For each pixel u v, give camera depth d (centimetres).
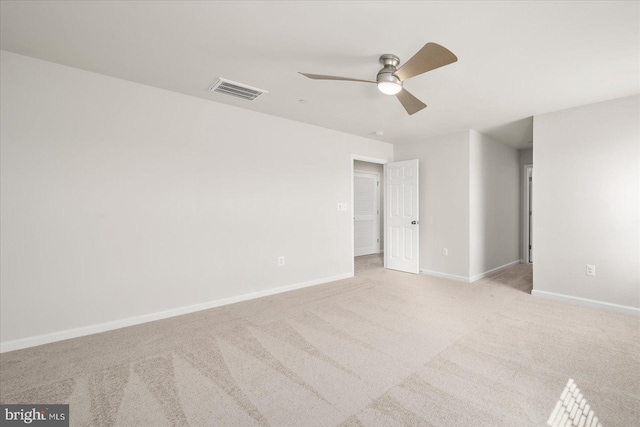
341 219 450
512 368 203
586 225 327
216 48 217
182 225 303
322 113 360
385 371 200
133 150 276
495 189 491
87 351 226
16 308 228
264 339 246
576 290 334
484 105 329
